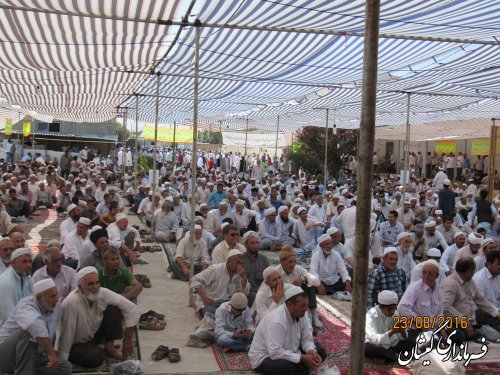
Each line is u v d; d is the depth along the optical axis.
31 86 11.62
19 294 4.86
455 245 7.98
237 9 5.80
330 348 5.50
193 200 6.93
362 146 2.80
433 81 10.17
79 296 4.66
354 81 10.29
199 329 5.54
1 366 4.27
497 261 6.17
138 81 11.16
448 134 21.53
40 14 5.93
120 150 26.20
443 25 6.22
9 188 13.90
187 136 25.80
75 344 4.73
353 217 9.50
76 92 12.95
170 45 7.53
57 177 16.81
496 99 12.48
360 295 2.82
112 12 5.89
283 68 9.02
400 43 7.28
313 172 23.83
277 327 4.57
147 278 7.70
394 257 6.22
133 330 4.95
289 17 6.04
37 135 31.05
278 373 4.52
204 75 10.23
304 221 10.56
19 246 5.86
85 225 7.20
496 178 18.56
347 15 5.83
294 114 17.66
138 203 14.83
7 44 7.23
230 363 4.97
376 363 5.16
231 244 6.91
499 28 6.31
